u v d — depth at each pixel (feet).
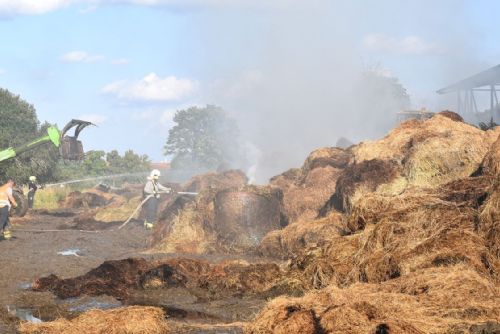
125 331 28.81
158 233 58.65
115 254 53.98
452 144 50.72
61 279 40.24
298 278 37.09
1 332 29.53
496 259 32.32
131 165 248.93
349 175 55.77
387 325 24.58
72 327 29.27
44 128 178.81
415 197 39.19
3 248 58.23
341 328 25.20
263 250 51.75
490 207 34.47
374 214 38.78
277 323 27.07
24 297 37.09
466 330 24.71
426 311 26.58
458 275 29.22
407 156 53.31
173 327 29.71
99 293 37.76
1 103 176.45
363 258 35.47
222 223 55.67
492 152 42.37
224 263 42.04
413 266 32.65
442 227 34.71
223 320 31.55
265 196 56.54
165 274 39.60
